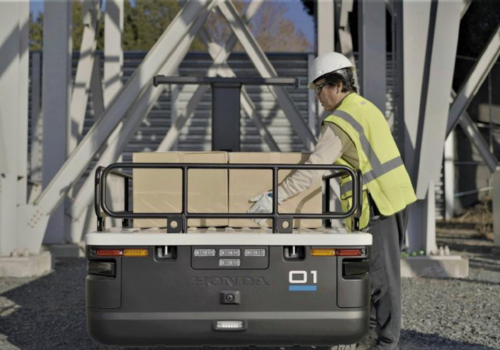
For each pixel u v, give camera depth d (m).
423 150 9.26
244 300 4.03
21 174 10.22
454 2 8.96
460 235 16.91
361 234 4.11
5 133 9.89
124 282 4.01
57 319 6.92
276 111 17.58
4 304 7.74
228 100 7.36
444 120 9.16
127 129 10.38
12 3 9.77
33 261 9.86
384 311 4.71
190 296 4.02
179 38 8.78
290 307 4.04
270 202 4.40
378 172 4.62
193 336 4.01
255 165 4.10
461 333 6.29
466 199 21.33
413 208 9.97
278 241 4.04
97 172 4.27
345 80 4.83
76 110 12.39
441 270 9.71
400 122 9.75
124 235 4.02
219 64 13.60
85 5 12.33
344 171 4.54
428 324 6.68
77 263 11.24
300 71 17.41
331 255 4.06
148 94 10.41
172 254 4.06
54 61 11.20
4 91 9.80
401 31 9.62
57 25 11.22
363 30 9.72
